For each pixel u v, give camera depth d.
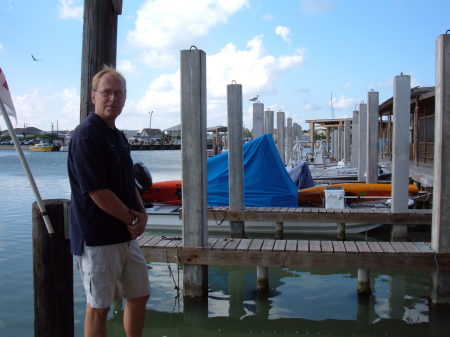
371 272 8.36
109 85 3.17
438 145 6.18
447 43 5.92
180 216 11.08
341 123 33.03
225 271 8.55
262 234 11.12
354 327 6.04
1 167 43.06
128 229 3.21
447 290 6.30
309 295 7.19
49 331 3.52
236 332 5.99
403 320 6.20
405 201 9.91
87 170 2.99
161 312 6.57
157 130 123.19
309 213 10.22
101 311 3.17
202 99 6.81
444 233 6.30
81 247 3.13
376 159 13.35
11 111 3.30
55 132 140.38
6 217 13.91
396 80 9.45
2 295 6.98
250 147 11.55
